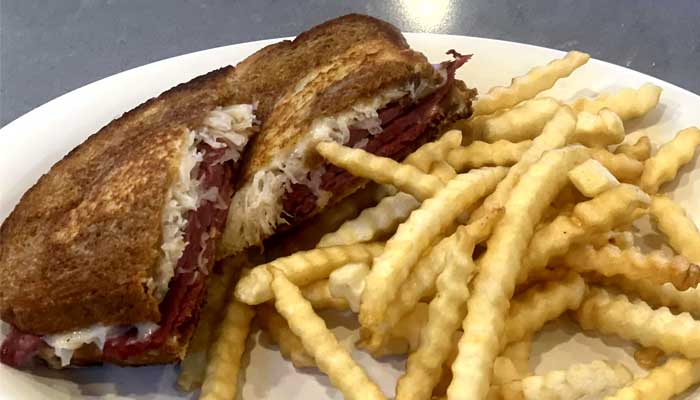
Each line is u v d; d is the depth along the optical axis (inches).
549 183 8.8
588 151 9.5
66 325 8.7
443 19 15.7
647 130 11.3
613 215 8.6
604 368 8.2
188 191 9.1
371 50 10.8
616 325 8.9
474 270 8.3
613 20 15.3
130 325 8.8
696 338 8.2
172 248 8.7
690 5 15.5
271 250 10.5
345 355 8.4
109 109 11.9
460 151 10.3
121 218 8.6
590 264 8.9
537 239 8.8
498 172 9.4
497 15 15.7
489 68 12.1
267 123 10.6
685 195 10.5
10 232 9.8
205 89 10.6
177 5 16.8
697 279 8.3
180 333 8.9
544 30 15.3
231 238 10.0
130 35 16.2
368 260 9.4
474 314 7.9
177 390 9.3
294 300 8.7
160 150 9.1
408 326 8.9
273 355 9.6
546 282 9.2
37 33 16.4
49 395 9.0
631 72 11.8
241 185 10.0
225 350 9.1
